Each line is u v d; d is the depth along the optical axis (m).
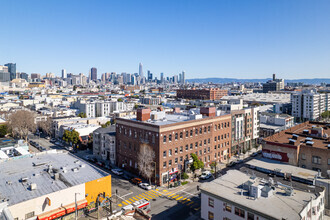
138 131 71.06
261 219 32.91
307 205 34.84
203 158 78.38
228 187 41.38
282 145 58.50
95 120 131.00
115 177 71.44
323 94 197.50
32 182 42.19
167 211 51.44
